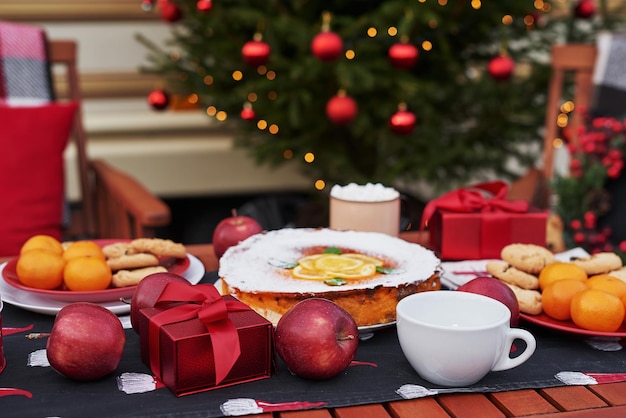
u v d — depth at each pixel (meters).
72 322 1.52
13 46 2.80
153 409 1.48
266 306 1.63
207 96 3.50
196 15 3.34
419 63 3.57
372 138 3.54
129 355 1.61
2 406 1.48
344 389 1.53
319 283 1.66
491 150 3.51
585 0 3.57
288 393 1.52
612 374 1.58
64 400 1.50
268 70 3.35
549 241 2.27
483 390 1.53
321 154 3.61
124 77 4.62
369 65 3.18
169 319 1.54
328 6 3.37
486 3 3.26
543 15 3.67
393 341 1.67
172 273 1.74
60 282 1.75
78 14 4.48
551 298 1.69
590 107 2.75
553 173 2.85
